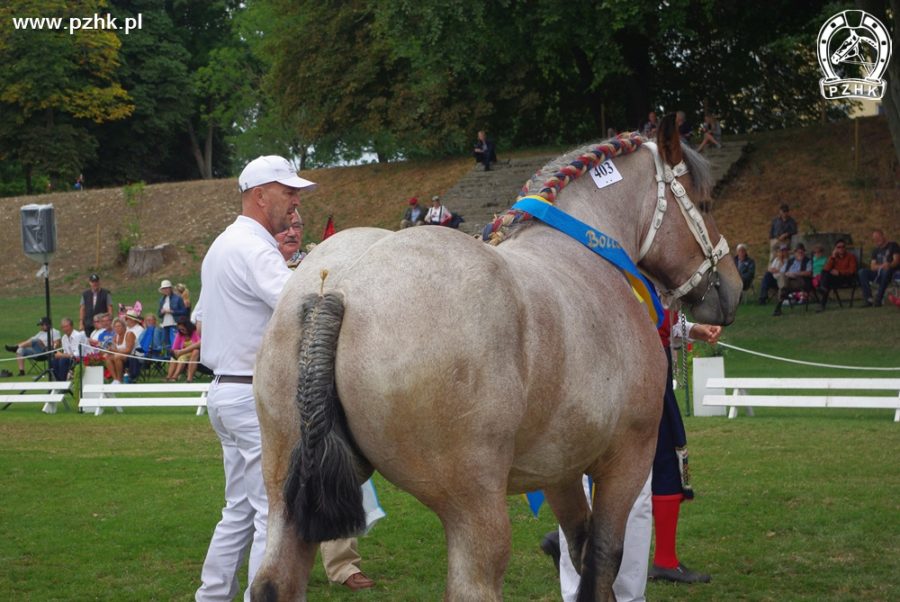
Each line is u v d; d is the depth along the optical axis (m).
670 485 5.53
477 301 3.01
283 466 3.13
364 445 3.03
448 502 3.04
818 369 15.41
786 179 26.53
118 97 47.69
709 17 26.69
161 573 5.92
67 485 8.48
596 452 3.63
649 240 4.45
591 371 3.45
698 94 34.66
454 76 32.47
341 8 34.47
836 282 19.97
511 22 27.00
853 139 27.72
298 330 3.11
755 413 12.69
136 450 10.46
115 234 34.16
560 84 33.66
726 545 6.25
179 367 17.47
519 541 6.61
